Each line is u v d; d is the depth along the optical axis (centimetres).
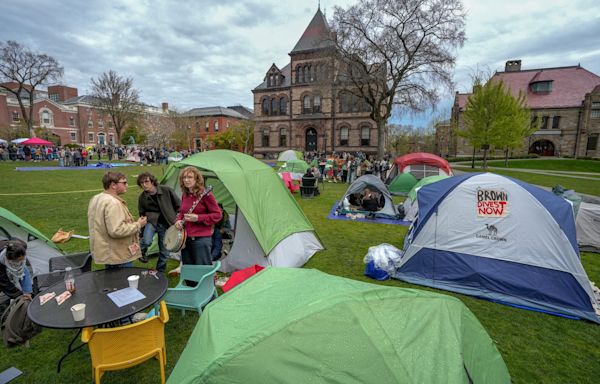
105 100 4119
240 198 524
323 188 1630
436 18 2092
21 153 2934
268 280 256
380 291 217
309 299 205
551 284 446
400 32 2203
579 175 2395
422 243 525
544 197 469
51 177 1756
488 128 2489
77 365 315
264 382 161
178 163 627
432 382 165
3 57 3666
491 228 484
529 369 329
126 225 345
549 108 3700
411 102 2306
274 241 534
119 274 326
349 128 3434
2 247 351
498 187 486
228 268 538
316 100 3569
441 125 4641
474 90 2677
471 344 210
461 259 496
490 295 470
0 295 356
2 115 4969
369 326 184
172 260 582
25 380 293
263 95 3838
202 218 400
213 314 214
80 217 888
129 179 1839
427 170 1430
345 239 766
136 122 4578
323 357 168
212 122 5641
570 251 440
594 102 3544
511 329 398
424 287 503
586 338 384
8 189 1316
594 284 530
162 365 280
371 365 167
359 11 2155
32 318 246
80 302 273
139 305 270
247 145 4716
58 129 5600
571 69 3934
